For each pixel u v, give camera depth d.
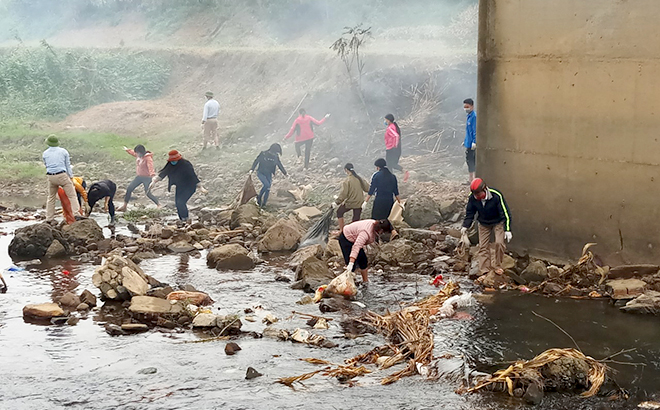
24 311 9.55
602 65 10.68
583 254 11.14
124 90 33.72
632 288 9.92
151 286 10.67
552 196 11.61
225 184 19.55
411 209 14.35
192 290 10.45
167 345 8.57
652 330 8.82
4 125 29.55
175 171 15.12
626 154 10.59
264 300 10.22
